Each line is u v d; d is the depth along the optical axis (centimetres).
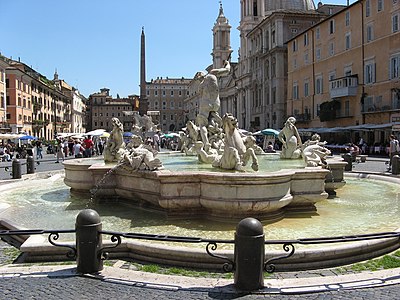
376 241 696
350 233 799
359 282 562
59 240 745
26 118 6825
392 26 4172
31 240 723
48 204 1147
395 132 3959
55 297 520
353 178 1802
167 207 910
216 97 1703
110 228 849
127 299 514
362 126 4331
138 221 907
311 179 961
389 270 603
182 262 653
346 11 4956
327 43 5406
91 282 571
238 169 1042
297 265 638
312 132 5466
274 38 7094
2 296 522
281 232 805
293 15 6869
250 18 8700
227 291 538
